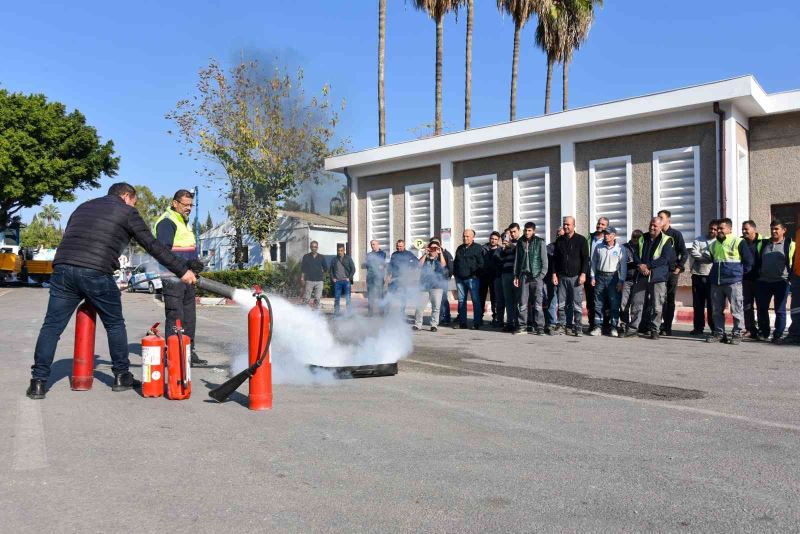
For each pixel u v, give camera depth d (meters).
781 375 6.86
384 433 4.52
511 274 11.57
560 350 8.93
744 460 3.92
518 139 15.79
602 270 10.51
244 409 5.23
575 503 3.24
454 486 3.48
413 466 3.81
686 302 13.67
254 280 15.91
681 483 3.53
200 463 3.86
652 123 13.60
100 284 5.60
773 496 3.33
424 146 17.25
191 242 7.30
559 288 10.77
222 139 20.02
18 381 6.37
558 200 15.33
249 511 3.14
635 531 2.92
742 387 6.21
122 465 3.82
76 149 40.62
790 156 13.23
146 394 5.62
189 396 5.62
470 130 16.33
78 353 5.91
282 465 3.83
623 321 10.74
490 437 4.43
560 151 15.15
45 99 40.28
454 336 10.77
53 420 4.82
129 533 2.89
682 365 7.56
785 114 13.30
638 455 4.02
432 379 6.65
